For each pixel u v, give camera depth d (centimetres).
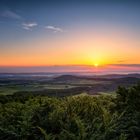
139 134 549
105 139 524
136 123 577
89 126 581
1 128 600
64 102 848
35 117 678
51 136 544
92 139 502
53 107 749
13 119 683
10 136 597
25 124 601
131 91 741
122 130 556
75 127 595
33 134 594
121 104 732
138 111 658
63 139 523
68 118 643
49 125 628
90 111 723
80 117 671
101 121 638
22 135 581
